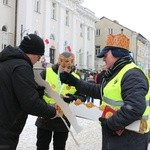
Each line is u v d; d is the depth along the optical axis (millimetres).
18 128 3578
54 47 36094
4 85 3500
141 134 3793
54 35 36156
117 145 3766
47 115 3607
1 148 3455
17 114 3535
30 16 31281
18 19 30344
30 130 9969
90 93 4551
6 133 3484
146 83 3730
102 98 4059
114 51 3887
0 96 3518
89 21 46656
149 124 3893
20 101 3475
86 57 45594
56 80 5152
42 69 5344
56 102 3932
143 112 3594
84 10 43781
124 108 3561
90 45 47562
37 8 32844
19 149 7645
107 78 3969
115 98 3785
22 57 3564
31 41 3656
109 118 3662
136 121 3680
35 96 3484
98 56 4047
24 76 3465
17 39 30172
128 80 3666
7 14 29344
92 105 4164
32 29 31781
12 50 3566
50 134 5266
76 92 5145
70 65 4910
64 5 37906
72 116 3852
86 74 25703
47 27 34281
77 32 42625
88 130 10828
